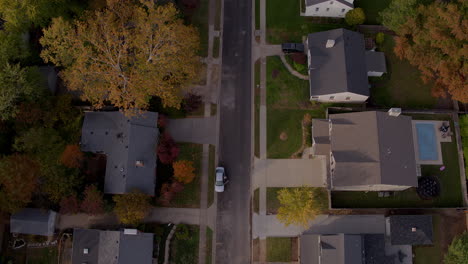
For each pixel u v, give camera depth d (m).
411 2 53.12
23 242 54.22
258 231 54.97
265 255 54.19
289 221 50.03
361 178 49.84
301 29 63.22
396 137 51.31
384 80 60.72
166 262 53.84
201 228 55.22
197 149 58.06
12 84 49.06
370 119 51.56
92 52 51.03
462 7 49.34
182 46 52.66
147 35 49.69
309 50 57.94
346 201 55.69
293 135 58.38
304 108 59.47
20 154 50.75
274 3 64.06
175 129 58.78
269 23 63.62
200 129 58.91
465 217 55.19
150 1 51.06
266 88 60.53
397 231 52.22
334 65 55.84
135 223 52.91
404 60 61.62
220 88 60.69
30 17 51.62
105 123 55.38
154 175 54.59
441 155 57.75
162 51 49.00
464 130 56.78
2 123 52.19
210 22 63.78
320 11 62.53
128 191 52.25
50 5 53.81
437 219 55.06
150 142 55.06
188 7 63.75
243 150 58.12
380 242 52.03
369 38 60.81
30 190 48.50
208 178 56.97
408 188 56.06
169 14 51.72
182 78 55.06
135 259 50.50
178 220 55.47
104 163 56.09
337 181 50.91
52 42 53.12
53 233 53.97
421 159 57.56
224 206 55.97
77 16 57.59
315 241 51.72
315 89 56.41
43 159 50.22
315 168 56.91
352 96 56.53
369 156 50.12
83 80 49.69
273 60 61.78
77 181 51.78
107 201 52.94
